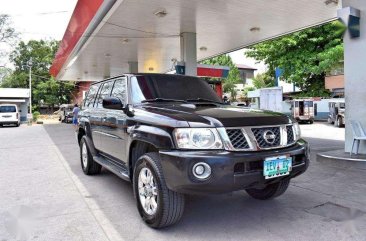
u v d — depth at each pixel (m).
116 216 4.20
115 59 19.14
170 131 3.43
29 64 49.31
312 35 23.27
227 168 3.21
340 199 4.70
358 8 7.57
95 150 6.19
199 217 4.09
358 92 7.58
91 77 28.23
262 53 25.34
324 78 27.06
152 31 12.95
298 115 22.94
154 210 3.68
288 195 4.94
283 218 4.02
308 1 10.11
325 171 6.49
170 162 3.33
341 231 3.61
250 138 3.41
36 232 3.74
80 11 12.24
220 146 3.31
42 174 6.79
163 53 17.50
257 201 4.68
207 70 17.58
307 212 4.21
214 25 12.44
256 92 28.94
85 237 3.59
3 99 36.06
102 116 5.49
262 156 3.38
